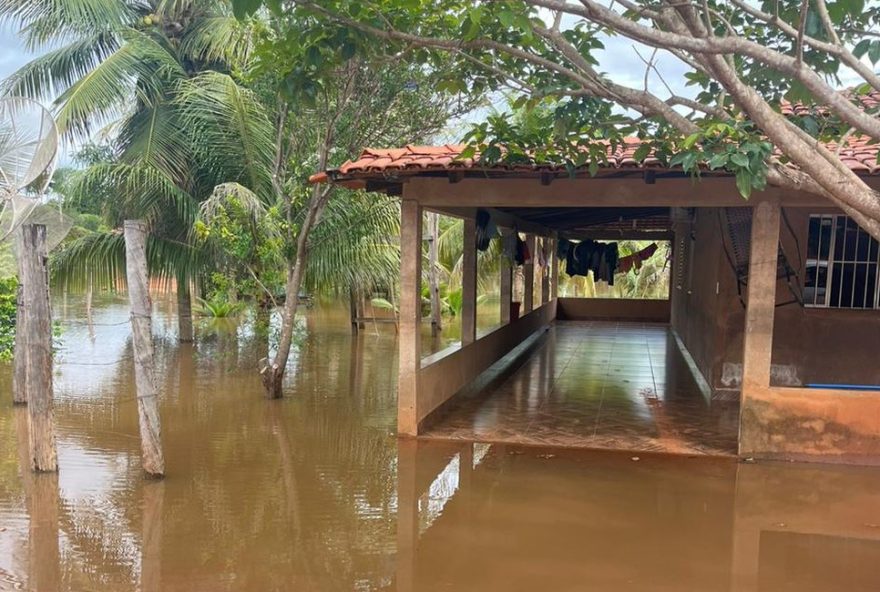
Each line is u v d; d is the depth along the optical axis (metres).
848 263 8.45
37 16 12.02
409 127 9.28
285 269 10.94
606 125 4.86
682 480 6.15
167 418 8.12
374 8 4.18
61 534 4.94
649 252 16.81
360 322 15.91
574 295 24.44
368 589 4.24
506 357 12.58
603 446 7.10
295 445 7.10
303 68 4.48
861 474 6.32
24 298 6.01
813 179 3.50
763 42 4.66
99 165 11.50
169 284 13.92
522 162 6.01
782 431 6.64
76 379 10.30
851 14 3.95
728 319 9.15
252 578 4.36
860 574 4.50
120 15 12.36
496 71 4.50
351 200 9.93
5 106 5.61
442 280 20.00
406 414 7.34
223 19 11.54
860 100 4.98
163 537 4.92
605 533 5.06
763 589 4.29
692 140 3.67
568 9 3.51
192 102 10.91
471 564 4.57
